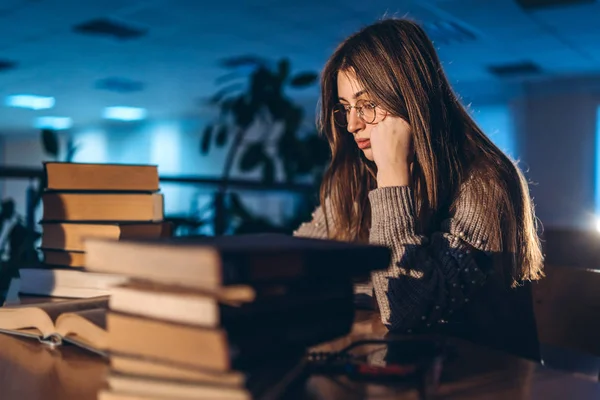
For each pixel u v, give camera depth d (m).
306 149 2.72
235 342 0.47
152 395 0.46
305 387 0.56
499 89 8.94
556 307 1.06
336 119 1.15
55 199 0.94
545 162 8.91
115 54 7.02
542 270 1.08
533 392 0.57
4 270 1.63
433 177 0.97
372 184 1.19
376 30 1.02
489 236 0.94
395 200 0.92
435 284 0.86
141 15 5.44
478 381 0.60
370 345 0.70
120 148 14.22
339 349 0.69
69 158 1.99
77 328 0.70
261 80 2.65
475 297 0.95
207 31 6.01
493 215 0.95
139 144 13.87
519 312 0.98
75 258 0.92
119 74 8.16
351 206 1.19
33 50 6.79
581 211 8.65
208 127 2.71
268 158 2.65
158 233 0.96
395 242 0.89
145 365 0.47
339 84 1.05
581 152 8.62
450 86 1.07
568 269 1.05
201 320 0.45
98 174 0.95
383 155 0.98
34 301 0.88
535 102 8.95
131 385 0.47
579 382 0.60
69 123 13.54
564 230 1.32
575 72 8.16
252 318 0.50
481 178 0.98
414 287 0.86
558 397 0.55
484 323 0.95
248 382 0.46
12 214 1.89
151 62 7.42
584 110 8.56
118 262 0.49
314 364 0.61
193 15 5.43
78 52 6.91
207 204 2.67
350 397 0.54
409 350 0.64
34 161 14.67
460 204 0.97
